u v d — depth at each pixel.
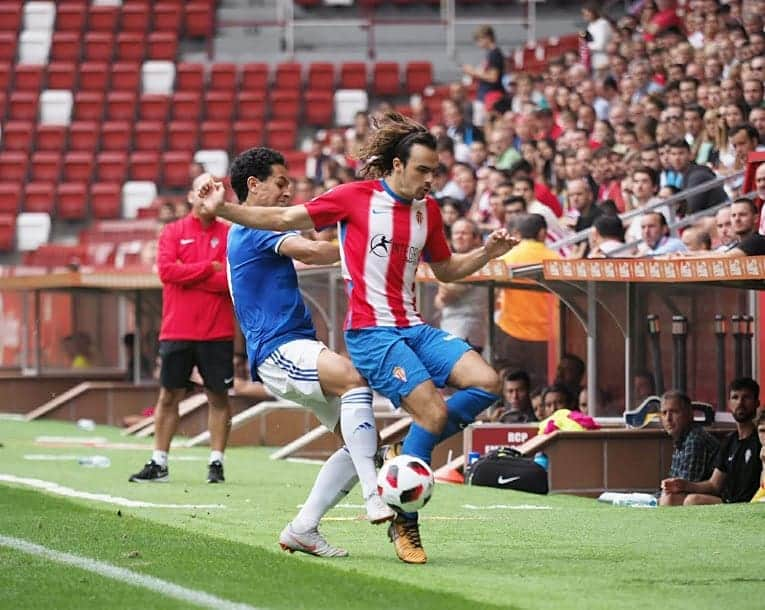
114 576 15.64
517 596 14.48
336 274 39.97
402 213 17.11
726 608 13.80
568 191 41.75
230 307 28.52
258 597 14.30
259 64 80.75
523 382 32.44
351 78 79.69
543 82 61.00
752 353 30.09
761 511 22.45
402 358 16.84
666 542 18.89
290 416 38.59
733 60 45.88
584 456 28.50
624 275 27.70
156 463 28.36
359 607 13.73
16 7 83.88
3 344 55.72
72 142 77.25
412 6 83.94
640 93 50.88
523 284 33.97
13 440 41.12
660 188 39.06
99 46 82.56
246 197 20.41
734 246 28.36
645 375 30.55
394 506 16.62
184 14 84.31
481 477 27.75
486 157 52.28
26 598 14.32
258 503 24.30
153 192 74.31
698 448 26.58
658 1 58.38
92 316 54.72
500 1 82.50
